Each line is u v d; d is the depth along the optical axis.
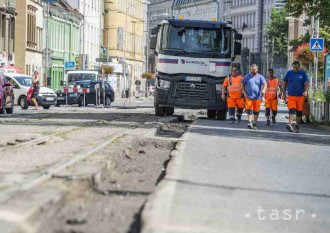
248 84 36.50
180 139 27.56
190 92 44.38
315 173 18.52
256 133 33.09
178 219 11.42
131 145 23.89
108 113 53.66
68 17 122.94
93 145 22.89
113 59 161.75
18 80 66.56
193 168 18.08
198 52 44.25
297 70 34.88
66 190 12.89
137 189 14.80
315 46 53.75
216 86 44.34
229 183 15.72
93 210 12.15
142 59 190.38
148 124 36.25
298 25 147.25
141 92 158.00
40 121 38.81
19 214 10.20
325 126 41.00
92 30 145.88
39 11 109.25
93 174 14.88
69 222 10.92
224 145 25.61
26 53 101.50
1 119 40.81
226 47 44.47
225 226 11.17
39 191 12.34
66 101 79.81
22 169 16.08
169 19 44.84
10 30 95.12
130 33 176.38
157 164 20.00
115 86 127.75
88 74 91.56
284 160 21.33
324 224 11.88
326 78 49.12
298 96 35.00
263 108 78.88
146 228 10.59
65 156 19.34
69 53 125.94
